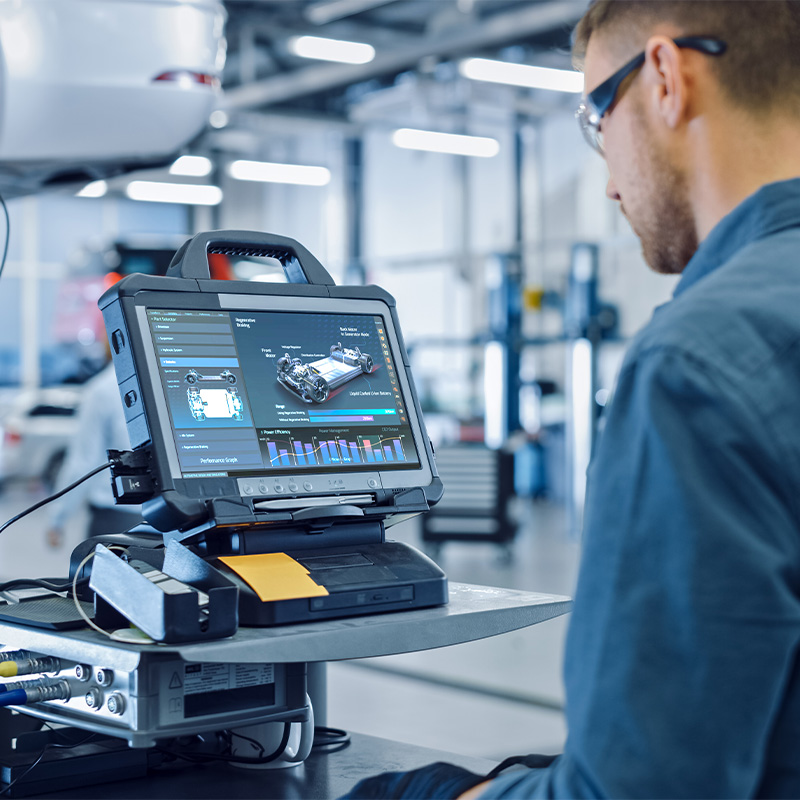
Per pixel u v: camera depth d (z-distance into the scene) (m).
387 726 3.49
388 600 0.89
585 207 10.90
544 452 10.91
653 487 0.54
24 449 9.88
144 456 0.89
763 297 0.57
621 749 0.52
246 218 14.52
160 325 0.92
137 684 0.77
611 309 7.89
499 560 7.06
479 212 11.96
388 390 1.06
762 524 0.52
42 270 13.98
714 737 0.51
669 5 0.65
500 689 3.95
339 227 13.27
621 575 0.54
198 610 0.76
